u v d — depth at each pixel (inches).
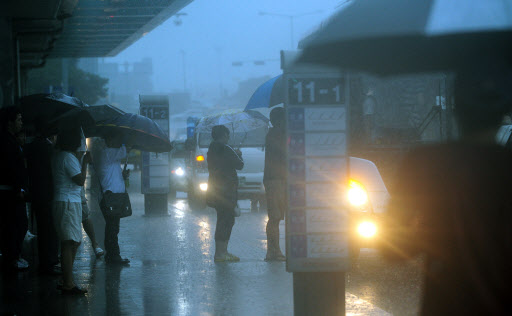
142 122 639.8
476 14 184.5
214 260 642.8
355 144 576.7
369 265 585.6
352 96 583.2
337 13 218.8
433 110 559.5
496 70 189.3
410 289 491.5
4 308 453.1
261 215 1125.1
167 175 1086.4
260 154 1218.0
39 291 511.5
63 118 608.7
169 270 596.7
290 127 312.3
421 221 208.4
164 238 823.1
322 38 213.9
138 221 1019.9
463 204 199.0
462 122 198.1
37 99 646.5
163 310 441.7
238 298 474.0
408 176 209.2
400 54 199.9
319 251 316.2
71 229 493.0
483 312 195.9
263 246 756.6
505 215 195.3
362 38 196.9
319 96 311.3
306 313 320.5
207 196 639.8
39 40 1386.6
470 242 197.8
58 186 494.3
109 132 638.5
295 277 321.4
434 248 206.2
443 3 189.6
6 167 579.2
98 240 814.5
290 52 309.7
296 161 313.7
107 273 587.5
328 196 314.8
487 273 195.9
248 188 1206.9
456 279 200.5
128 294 495.5
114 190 637.3
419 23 189.2
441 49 193.3
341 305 320.2
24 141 655.8
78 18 1424.7
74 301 474.3
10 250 605.9
